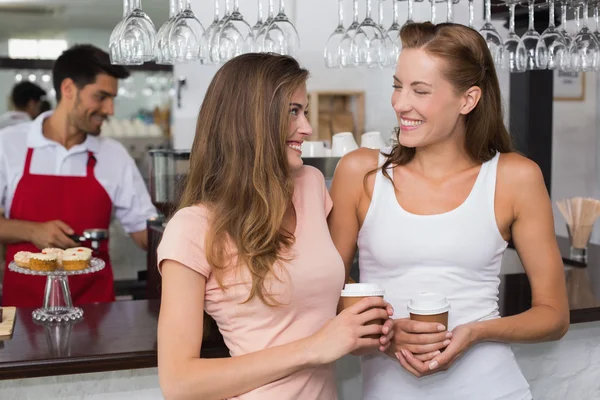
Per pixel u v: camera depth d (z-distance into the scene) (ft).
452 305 5.64
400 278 5.71
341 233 5.95
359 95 13.99
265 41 7.41
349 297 5.03
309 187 5.44
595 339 7.64
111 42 6.95
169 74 14.10
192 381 4.55
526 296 7.73
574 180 16.80
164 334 4.66
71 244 9.76
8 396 5.95
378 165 5.89
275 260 4.83
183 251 4.71
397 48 8.24
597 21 9.24
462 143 5.83
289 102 4.87
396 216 5.70
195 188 4.99
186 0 7.31
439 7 13.91
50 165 10.73
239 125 4.85
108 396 6.19
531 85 11.18
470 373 5.65
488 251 5.67
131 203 11.24
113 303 7.73
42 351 5.95
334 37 8.30
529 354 7.39
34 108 13.61
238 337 4.92
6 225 9.92
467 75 5.51
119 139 14.05
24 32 13.41
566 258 9.75
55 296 7.09
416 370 5.34
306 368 4.80
